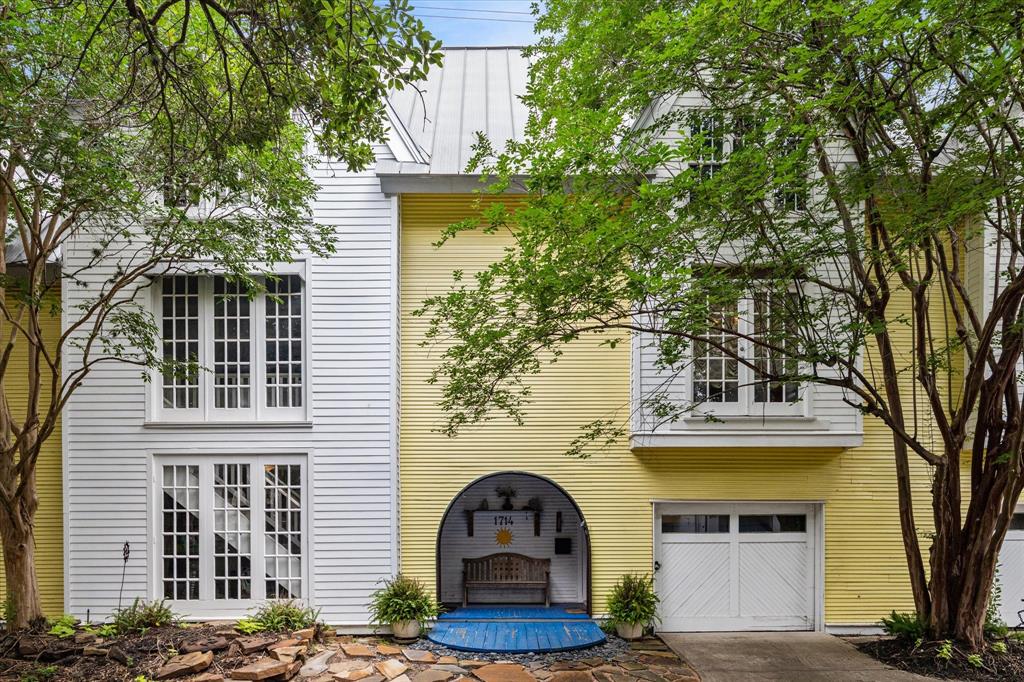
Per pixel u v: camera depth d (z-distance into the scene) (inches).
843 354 309.6
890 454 395.2
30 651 287.1
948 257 392.2
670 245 261.6
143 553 374.0
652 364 378.0
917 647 310.8
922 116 261.4
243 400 387.2
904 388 394.9
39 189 277.9
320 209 386.0
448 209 402.0
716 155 281.7
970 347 317.4
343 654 316.5
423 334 396.2
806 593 393.7
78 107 289.1
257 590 375.6
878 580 388.5
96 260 346.0
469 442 394.9
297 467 383.9
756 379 367.9
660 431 373.4
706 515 399.5
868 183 265.0
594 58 299.9
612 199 255.9
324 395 380.8
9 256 381.7
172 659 287.0
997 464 301.3
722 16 218.8
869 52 217.9
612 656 333.1
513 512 457.4
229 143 244.1
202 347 386.3
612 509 391.9
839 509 391.9
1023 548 390.3
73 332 378.3
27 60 261.7
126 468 377.1
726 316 322.7
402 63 201.9
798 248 279.4
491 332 268.5
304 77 216.5
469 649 335.9
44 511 382.9
